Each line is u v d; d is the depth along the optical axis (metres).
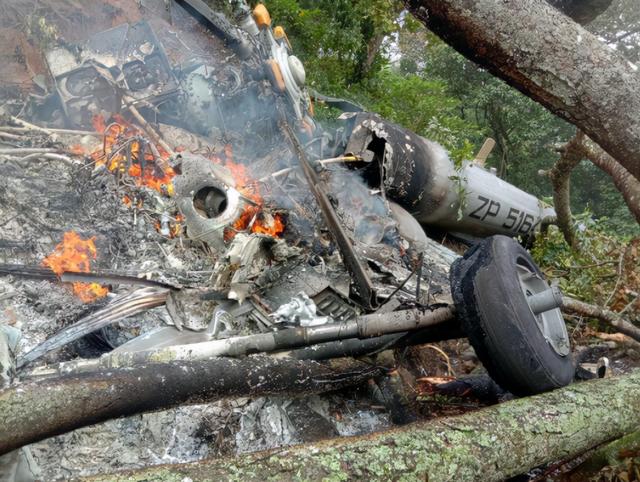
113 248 4.33
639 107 2.69
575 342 5.52
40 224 4.28
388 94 12.34
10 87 5.80
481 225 7.28
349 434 3.53
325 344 3.48
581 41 2.62
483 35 2.54
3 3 5.95
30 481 2.20
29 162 5.01
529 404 2.90
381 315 3.37
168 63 5.92
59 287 3.84
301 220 4.83
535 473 3.40
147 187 5.04
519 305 3.19
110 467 2.86
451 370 4.87
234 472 1.97
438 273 5.45
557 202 6.74
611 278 6.12
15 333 2.59
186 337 3.36
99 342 3.46
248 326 3.63
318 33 10.23
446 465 2.35
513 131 17.17
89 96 5.75
